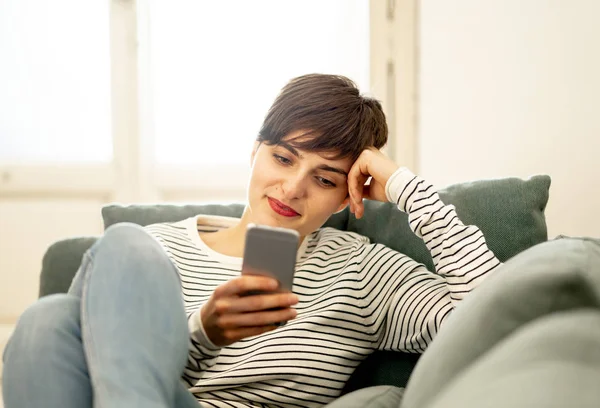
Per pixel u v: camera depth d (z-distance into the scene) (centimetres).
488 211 135
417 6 310
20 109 329
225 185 328
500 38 260
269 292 96
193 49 326
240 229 137
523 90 249
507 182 138
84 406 80
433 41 298
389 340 127
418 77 310
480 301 81
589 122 216
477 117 274
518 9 250
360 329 126
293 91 129
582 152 219
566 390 54
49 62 327
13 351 82
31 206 327
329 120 125
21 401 79
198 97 329
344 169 130
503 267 88
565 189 228
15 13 325
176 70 327
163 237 136
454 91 287
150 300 82
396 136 315
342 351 123
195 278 131
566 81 227
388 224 147
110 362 75
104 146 331
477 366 68
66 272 143
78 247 146
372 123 135
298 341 121
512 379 59
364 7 320
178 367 82
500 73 261
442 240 124
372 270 130
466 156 281
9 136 329
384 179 130
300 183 124
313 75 133
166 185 328
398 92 313
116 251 87
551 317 70
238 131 330
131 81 322
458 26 283
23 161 329
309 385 119
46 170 325
